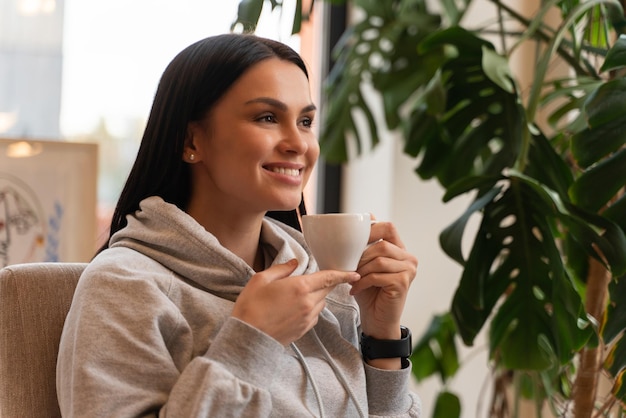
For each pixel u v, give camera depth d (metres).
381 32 2.49
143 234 1.26
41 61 2.19
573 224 1.47
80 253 2.03
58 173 2.01
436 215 2.60
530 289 1.62
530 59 2.53
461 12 2.33
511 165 1.68
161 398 1.10
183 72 1.27
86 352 1.09
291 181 1.24
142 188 1.32
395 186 2.57
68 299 1.32
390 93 2.48
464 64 1.75
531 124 1.57
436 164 1.90
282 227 1.48
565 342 1.50
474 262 1.61
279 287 1.13
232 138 1.22
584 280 1.65
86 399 1.06
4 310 1.27
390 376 1.35
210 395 1.05
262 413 1.09
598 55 1.76
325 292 1.17
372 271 1.31
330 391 1.28
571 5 1.74
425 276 2.58
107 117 2.36
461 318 1.61
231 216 1.31
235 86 1.23
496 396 2.00
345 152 2.46
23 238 1.97
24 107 2.17
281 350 1.12
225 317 1.23
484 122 1.79
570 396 1.66
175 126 1.27
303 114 1.28
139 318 1.12
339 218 1.15
